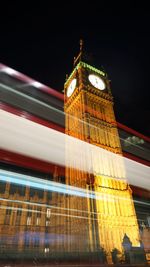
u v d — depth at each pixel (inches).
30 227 2126.0
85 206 1879.9
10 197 2249.0
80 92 2546.8
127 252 1261.1
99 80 2760.8
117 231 1800.0
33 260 1370.6
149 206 1983.3
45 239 2009.1
